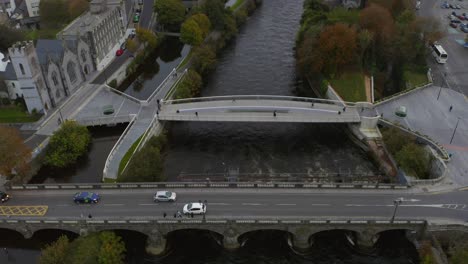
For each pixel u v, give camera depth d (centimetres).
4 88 14738
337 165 12788
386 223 9394
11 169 11212
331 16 19575
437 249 9162
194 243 9925
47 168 12625
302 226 9419
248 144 13962
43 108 14475
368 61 17300
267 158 13225
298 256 9588
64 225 9581
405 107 14362
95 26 18088
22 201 10350
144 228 9519
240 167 12775
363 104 14338
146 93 17475
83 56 17225
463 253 8406
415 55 16725
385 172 12000
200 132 14612
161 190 10619
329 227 9462
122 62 19100
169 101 14488
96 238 9150
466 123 13575
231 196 10350
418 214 9700
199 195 10412
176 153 13488
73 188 10762
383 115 14025
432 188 10606
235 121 14075
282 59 19838
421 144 12462
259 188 10638
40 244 9875
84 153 13238
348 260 9500
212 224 9444
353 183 10656
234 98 16325
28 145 12875
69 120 13600
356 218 9475
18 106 14788
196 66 17962
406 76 16375
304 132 14550
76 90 16438
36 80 13950
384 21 17650
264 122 15100
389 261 9444
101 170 12594
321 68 16512
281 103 14412
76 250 8738
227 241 9588
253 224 9419
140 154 11488
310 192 10494
